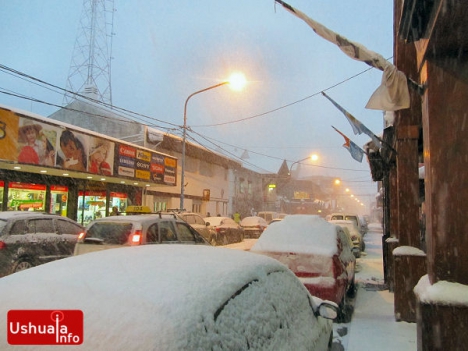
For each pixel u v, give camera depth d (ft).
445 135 15.26
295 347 8.97
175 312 6.40
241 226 84.94
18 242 29.78
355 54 16.88
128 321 6.21
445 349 14.05
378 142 27.63
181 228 32.32
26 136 47.37
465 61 15.37
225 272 8.34
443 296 14.21
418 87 16.88
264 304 8.61
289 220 26.68
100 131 90.27
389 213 38.17
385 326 21.85
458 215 14.89
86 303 6.79
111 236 28.25
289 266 23.18
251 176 156.25
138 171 69.36
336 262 22.82
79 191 65.00
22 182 54.49
